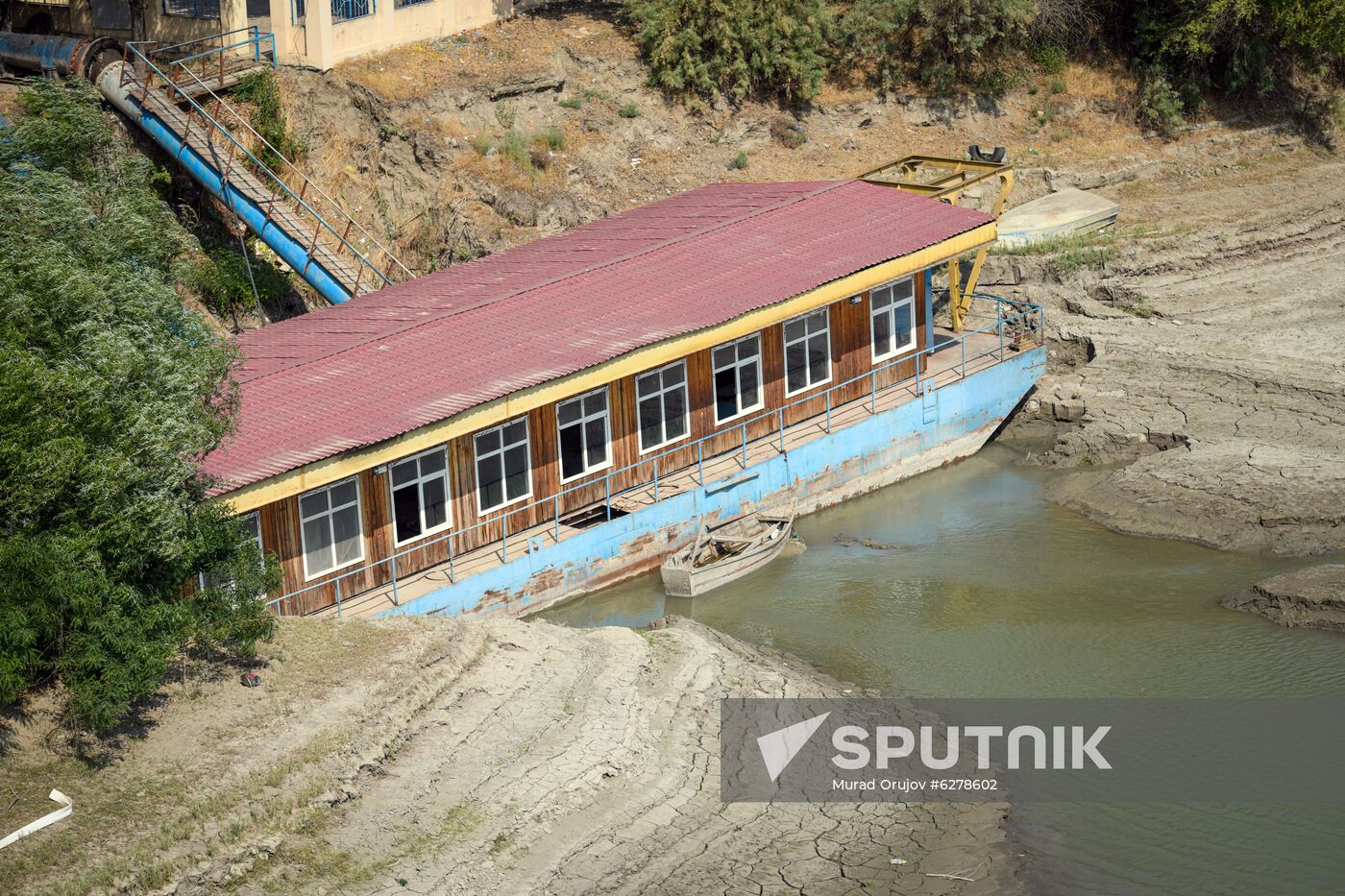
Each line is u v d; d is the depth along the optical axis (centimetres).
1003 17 5803
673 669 2800
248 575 2461
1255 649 3000
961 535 3662
